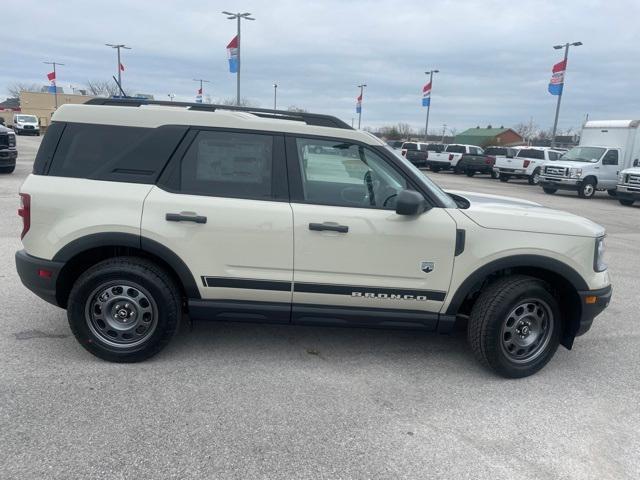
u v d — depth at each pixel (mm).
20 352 4020
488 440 3182
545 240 3881
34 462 2748
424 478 2795
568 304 4148
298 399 3541
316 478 2748
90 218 3668
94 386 3559
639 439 3281
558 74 30359
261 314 3912
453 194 5004
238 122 3795
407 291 3867
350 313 3902
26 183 3746
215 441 3014
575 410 3604
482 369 4180
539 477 2855
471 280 3873
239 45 29625
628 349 4773
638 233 11742
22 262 3807
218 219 3713
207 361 4039
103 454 2844
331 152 3865
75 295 3748
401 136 76875
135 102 4156
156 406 3350
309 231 3744
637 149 21266
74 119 3793
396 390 3752
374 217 3779
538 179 21859
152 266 3797
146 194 3713
